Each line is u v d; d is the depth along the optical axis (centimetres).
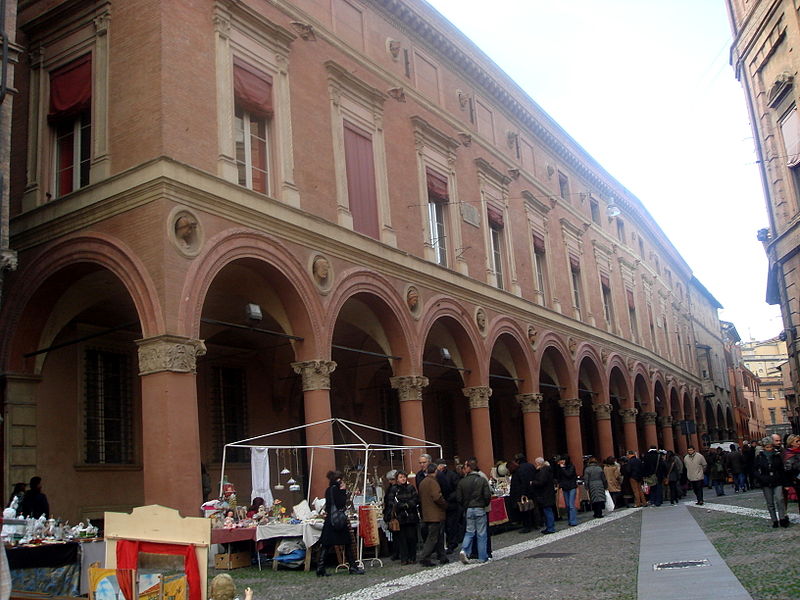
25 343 1750
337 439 2736
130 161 1620
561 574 1164
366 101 2314
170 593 627
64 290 1773
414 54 2667
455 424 3478
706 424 6244
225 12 1809
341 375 2794
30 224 1756
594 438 4509
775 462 1510
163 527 654
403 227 2375
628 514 2344
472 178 2869
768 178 2723
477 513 1445
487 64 3111
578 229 3831
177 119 1622
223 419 2322
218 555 1505
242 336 2291
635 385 4459
